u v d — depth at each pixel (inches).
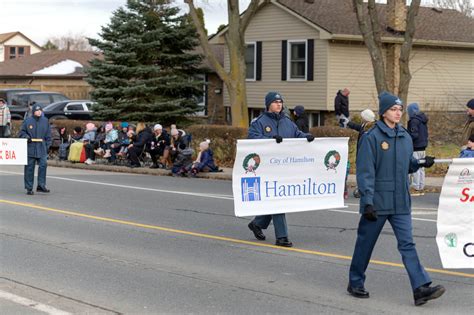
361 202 290.5
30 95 1402.6
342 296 305.0
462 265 299.1
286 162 402.3
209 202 600.7
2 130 1034.1
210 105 1405.0
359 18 796.0
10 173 845.2
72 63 2161.7
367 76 1224.2
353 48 1205.1
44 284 327.6
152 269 357.1
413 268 287.7
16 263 370.9
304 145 404.5
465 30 1368.1
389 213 289.1
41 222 497.4
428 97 1316.4
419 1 789.9
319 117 1219.2
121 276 342.3
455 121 1309.1
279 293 310.3
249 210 396.5
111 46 1215.6
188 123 1218.6
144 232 459.5
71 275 344.8
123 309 287.3
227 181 784.3
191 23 1224.2
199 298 303.0
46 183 743.7
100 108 1185.4
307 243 421.7
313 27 1181.7
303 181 406.9
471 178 297.7
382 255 385.1
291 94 1233.4
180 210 553.9
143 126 920.3
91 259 380.2
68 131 1061.1
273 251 399.2
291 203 405.4
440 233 299.6
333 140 410.6
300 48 1224.2
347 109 969.5
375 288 317.7
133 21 1197.7
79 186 719.7
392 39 1206.9
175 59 1234.6
